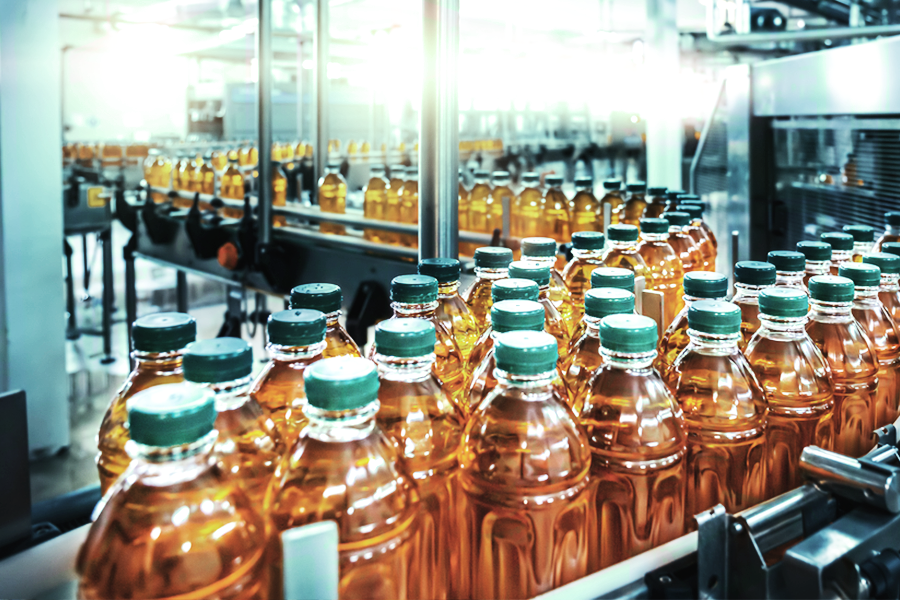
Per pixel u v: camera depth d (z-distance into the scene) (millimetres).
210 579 472
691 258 1257
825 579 497
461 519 662
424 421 645
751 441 707
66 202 3852
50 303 2750
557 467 604
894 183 1690
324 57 2715
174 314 639
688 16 5875
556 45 6352
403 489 553
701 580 512
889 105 1677
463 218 2039
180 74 9773
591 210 1689
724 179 2498
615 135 6586
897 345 908
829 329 841
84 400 3484
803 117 2070
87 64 9180
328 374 480
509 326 625
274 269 2039
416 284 732
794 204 2180
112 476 662
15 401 648
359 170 3924
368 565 527
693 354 731
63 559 585
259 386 679
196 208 2410
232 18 5457
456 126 1126
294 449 545
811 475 619
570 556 618
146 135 9797
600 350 685
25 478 657
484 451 623
